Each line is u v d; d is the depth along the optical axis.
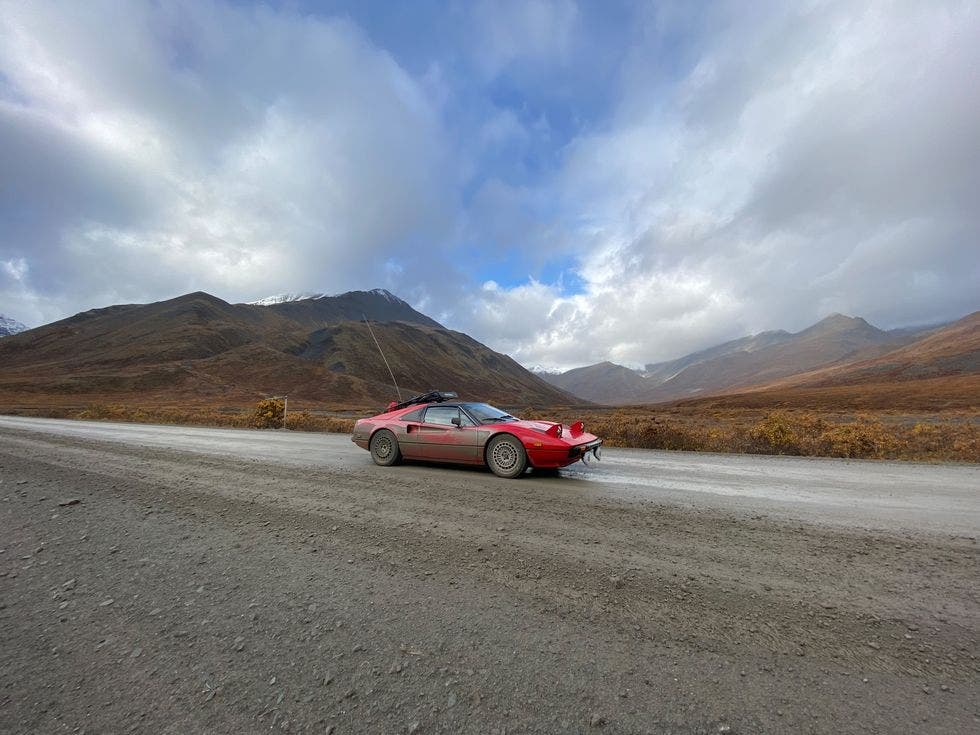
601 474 7.63
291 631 2.75
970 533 4.42
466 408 7.85
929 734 1.89
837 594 3.12
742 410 67.88
